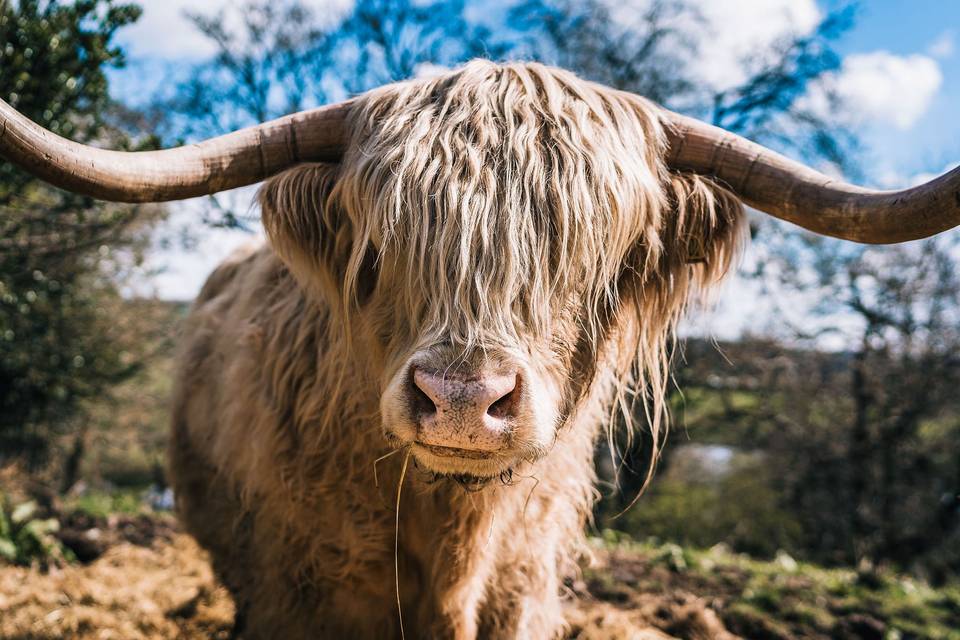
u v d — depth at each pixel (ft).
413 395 6.65
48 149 6.46
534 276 7.13
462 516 8.54
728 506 73.72
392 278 7.49
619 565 20.98
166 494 55.01
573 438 9.12
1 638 13.47
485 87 7.78
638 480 49.19
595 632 13.43
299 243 8.30
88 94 13.06
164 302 41.98
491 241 6.97
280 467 9.35
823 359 61.16
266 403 9.78
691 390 55.42
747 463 73.72
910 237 7.00
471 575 8.77
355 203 7.77
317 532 9.15
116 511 28.07
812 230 7.93
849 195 7.47
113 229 19.88
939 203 6.60
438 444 6.49
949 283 54.29
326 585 9.21
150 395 53.47
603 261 7.61
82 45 12.48
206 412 12.52
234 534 11.00
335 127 8.44
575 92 8.02
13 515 19.29
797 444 63.21
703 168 8.55
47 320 29.04
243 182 8.18
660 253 8.57
